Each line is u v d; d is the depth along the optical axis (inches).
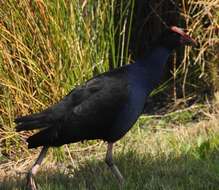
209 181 327.0
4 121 440.1
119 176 335.9
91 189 331.6
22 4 427.8
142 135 445.4
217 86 502.9
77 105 318.3
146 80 332.2
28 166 416.2
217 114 472.1
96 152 423.5
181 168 348.5
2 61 431.8
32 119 312.2
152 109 502.6
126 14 464.8
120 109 323.6
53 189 327.0
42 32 430.6
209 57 502.3
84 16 444.8
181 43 338.6
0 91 439.5
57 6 427.2
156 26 524.7
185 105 502.0
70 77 433.1
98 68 445.7
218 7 485.7
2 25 430.9
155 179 327.6
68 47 430.6
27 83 435.8
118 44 482.0
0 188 343.9
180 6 508.1
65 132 316.2
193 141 406.0
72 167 392.8
